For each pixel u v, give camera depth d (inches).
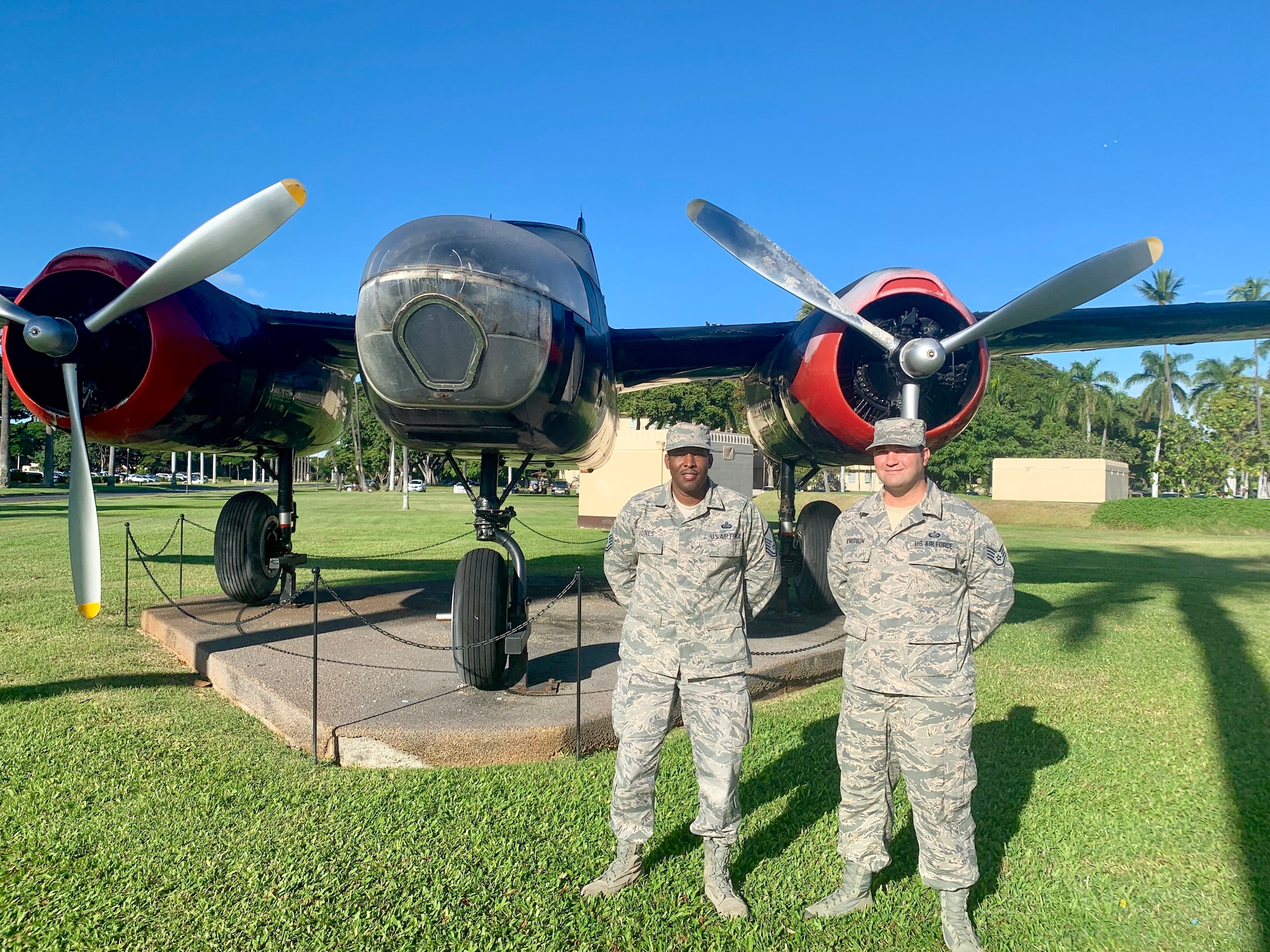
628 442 777.6
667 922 108.0
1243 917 111.7
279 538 296.2
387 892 112.7
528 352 174.9
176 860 120.4
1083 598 395.9
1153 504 1016.2
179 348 211.3
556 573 447.8
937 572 104.9
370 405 204.4
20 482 2298.2
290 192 182.5
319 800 141.1
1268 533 896.3
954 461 1633.9
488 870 119.2
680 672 112.9
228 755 161.8
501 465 233.1
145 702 197.2
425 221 174.7
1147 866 125.3
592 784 149.3
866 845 110.1
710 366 305.7
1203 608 364.2
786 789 151.3
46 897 110.3
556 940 103.3
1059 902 115.3
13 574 415.2
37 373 218.7
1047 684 230.7
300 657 217.8
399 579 410.9
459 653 181.3
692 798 145.8
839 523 115.7
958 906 102.7
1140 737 183.8
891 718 106.3
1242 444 1307.8
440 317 167.2
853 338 236.7
